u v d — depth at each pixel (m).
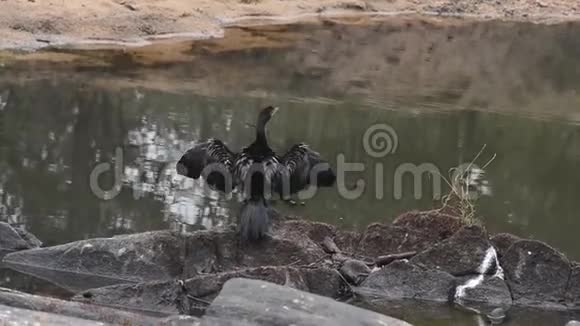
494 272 13.31
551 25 45.47
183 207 16.14
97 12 32.22
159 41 32.41
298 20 40.19
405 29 41.22
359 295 12.99
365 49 35.47
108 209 15.83
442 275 13.19
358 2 43.78
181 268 13.27
